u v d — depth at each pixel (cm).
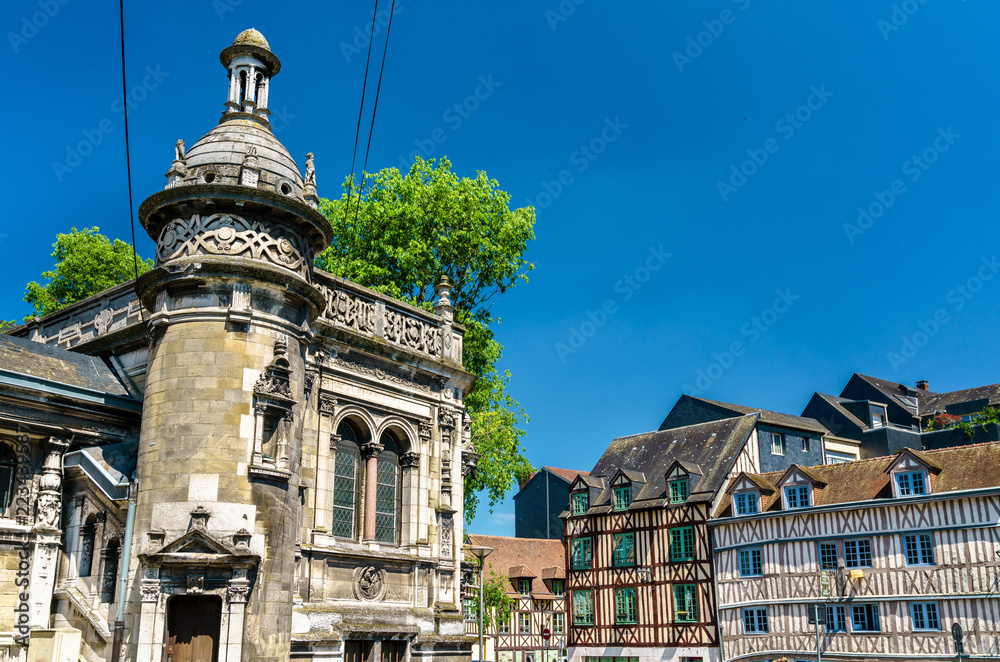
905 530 3606
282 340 1900
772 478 4391
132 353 2141
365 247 3122
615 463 5184
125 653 1666
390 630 2117
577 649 4800
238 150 2034
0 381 1811
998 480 3428
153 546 1697
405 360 2359
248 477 1789
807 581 3862
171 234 1931
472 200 3153
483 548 3014
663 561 4500
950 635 3391
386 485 2323
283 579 1805
